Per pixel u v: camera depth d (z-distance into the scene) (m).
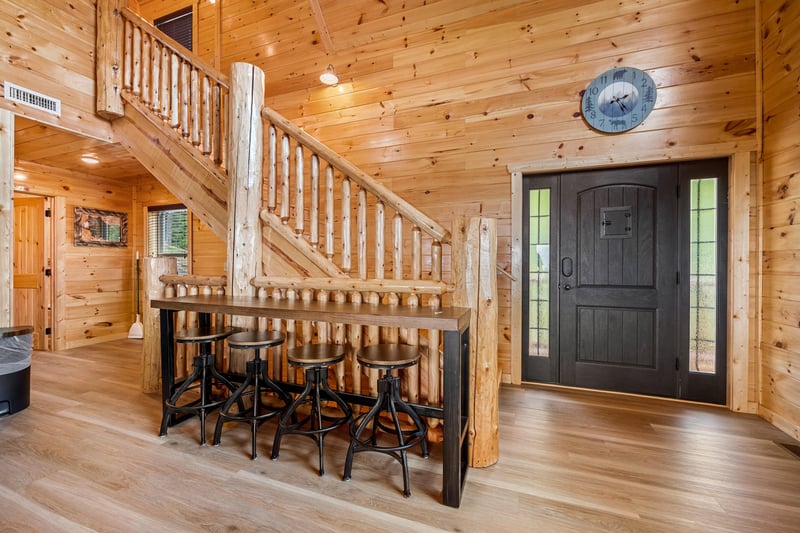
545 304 3.15
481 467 1.86
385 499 1.61
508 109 3.13
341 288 2.23
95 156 3.96
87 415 2.46
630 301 2.91
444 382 1.60
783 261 2.30
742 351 2.55
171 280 2.85
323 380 2.03
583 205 3.03
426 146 3.40
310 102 3.82
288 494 1.63
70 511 1.50
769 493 1.64
